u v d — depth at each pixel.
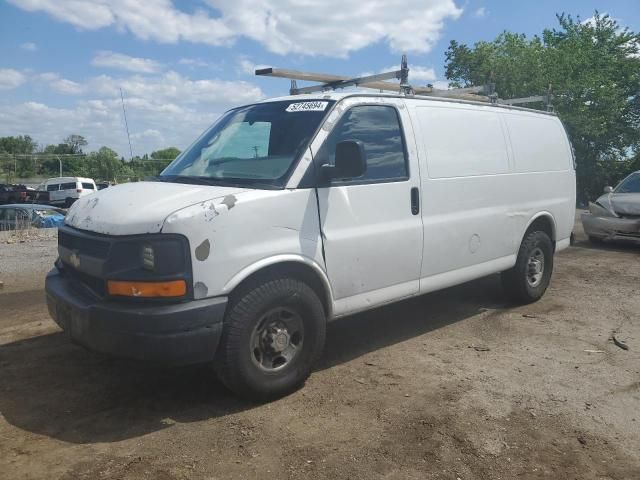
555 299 6.84
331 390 4.20
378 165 4.62
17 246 11.09
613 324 5.82
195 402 4.00
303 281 4.18
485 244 5.66
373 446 3.40
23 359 4.82
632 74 29.89
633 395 4.11
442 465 3.21
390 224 4.66
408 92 5.13
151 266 3.49
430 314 6.20
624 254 10.02
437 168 5.10
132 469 3.16
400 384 4.30
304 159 4.13
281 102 4.75
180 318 3.47
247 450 3.36
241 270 3.71
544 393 4.13
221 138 4.79
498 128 5.92
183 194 3.83
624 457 3.30
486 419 3.73
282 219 3.93
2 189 38.25
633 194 10.77
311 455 3.31
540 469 3.17
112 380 4.38
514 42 28.17
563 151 6.91
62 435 3.54
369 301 4.58
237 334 3.72
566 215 6.93
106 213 3.82
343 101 4.47
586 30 31.77
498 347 5.13
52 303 4.10
